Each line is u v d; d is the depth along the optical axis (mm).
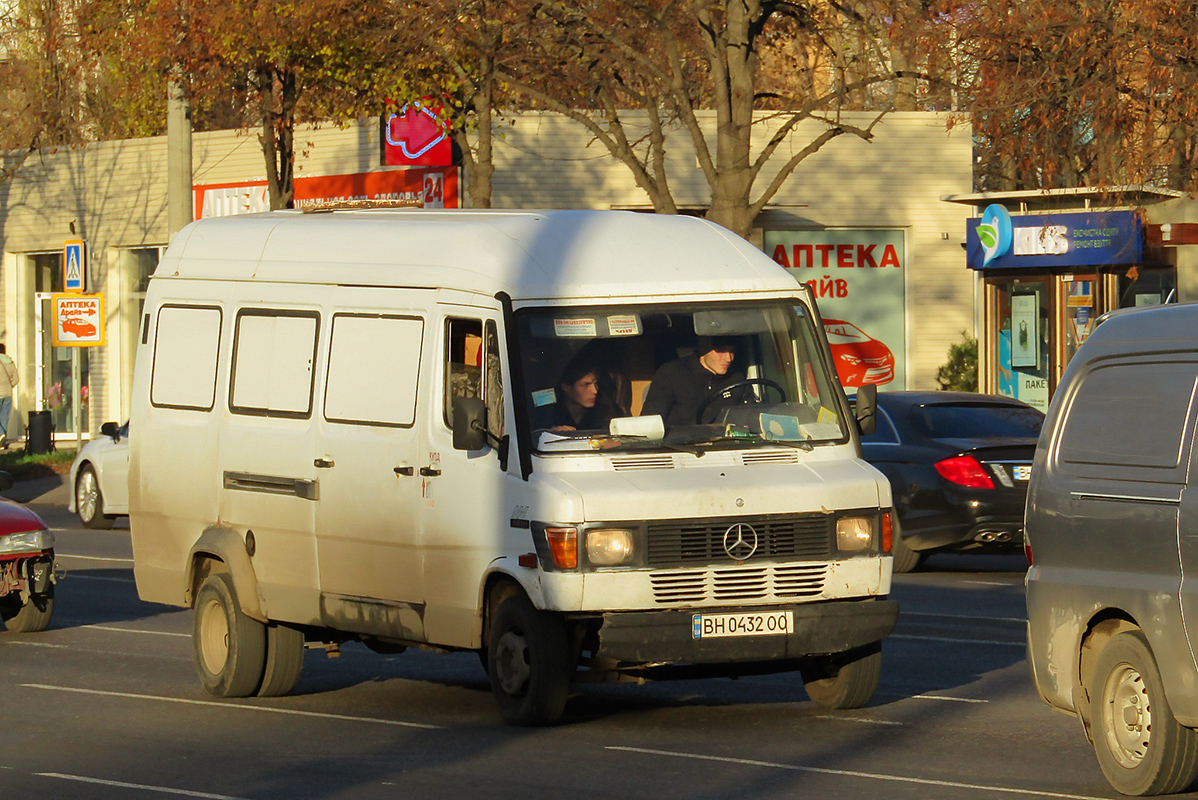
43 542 30984
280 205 63719
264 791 17750
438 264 21906
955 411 38781
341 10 53781
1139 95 46938
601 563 19672
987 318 63562
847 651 21609
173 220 57312
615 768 18484
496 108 59750
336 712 22734
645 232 22094
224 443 24469
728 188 51000
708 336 21438
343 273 23094
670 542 19891
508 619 20547
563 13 52531
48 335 84875
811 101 50750
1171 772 16172
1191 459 16156
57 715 22734
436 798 17172
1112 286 60500
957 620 31094
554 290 21062
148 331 26266
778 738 20203
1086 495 17281
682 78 51312
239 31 54438
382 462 22031
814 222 72188
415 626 21703
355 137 71812
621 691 24141
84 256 61906
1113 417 17328
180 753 19969
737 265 22094
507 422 20531
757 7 51656
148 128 89188
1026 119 49000
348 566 22516
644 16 52156
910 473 37812
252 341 24328
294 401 23484
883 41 50656
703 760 18875
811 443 21250
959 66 50062
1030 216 60594
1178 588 15961
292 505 23297
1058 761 18641
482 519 20672
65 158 82438
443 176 69250
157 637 30719
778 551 20297
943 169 72812
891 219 72625
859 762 18688
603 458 20328
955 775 17922
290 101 62219
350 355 22766
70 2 63250
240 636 23797
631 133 70750
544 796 17188
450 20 52594
